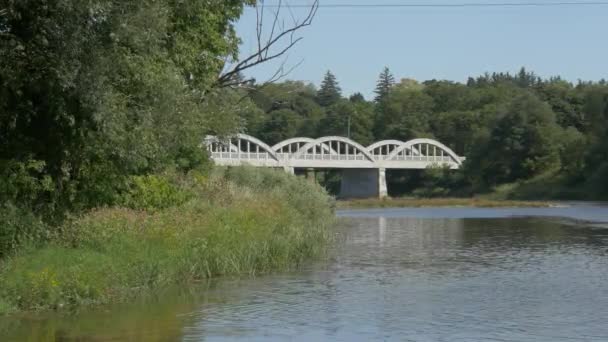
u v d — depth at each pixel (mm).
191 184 29078
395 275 22234
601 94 113125
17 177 17672
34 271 16156
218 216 24391
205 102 28547
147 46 18203
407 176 136375
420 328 14320
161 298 17625
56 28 15680
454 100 171125
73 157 18891
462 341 13234
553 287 19891
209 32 27219
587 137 111438
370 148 125125
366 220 57688
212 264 21562
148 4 17625
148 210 23594
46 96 17016
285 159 111750
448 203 93938
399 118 158625
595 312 16078
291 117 156750
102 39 16234
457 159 132125
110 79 17812
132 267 18406
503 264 25344
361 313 15875
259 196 31984
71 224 19578
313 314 15711
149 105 19828
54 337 13312
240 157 105812
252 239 23625
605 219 56656
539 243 34375
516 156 116938
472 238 37625
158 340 13148
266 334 13719
